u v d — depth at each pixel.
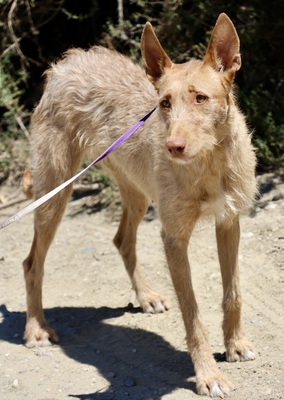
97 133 5.94
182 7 9.25
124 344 5.63
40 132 6.08
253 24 8.64
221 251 5.07
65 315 6.29
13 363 5.51
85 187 9.16
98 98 5.89
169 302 6.23
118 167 6.08
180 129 4.48
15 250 8.08
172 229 4.93
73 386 5.04
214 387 4.64
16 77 10.84
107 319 6.14
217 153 4.74
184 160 4.50
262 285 6.14
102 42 9.93
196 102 4.58
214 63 4.69
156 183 5.10
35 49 11.18
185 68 4.74
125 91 5.76
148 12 9.65
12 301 6.73
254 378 4.79
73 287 6.89
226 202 4.90
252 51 8.93
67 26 11.05
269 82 9.13
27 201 9.54
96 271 7.17
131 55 9.24
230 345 5.09
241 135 4.89
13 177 10.15
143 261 7.14
